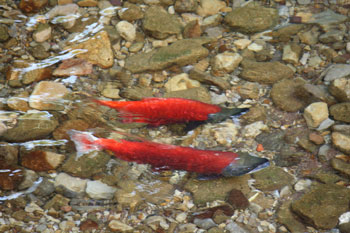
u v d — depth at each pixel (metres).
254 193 3.97
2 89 5.00
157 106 4.75
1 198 3.92
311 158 4.31
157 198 3.96
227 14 6.13
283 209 3.82
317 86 4.98
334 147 4.37
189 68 5.40
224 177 4.10
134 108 4.77
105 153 4.30
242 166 4.02
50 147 4.34
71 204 3.90
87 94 5.02
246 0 6.35
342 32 5.79
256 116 4.78
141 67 5.41
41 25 5.88
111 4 6.25
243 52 5.61
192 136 4.54
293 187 4.02
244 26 5.94
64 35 5.78
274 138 4.55
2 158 4.21
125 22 5.95
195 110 4.70
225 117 4.70
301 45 5.68
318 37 5.75
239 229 3.67
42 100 4.88
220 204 3.89
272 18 6.03
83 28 5.87
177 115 4.70
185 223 3.75
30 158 4.23
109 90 5.09
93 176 4.12
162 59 5.46
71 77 5.23
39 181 4.06
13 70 5.26
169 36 5.87
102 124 4.61
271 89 5.12
